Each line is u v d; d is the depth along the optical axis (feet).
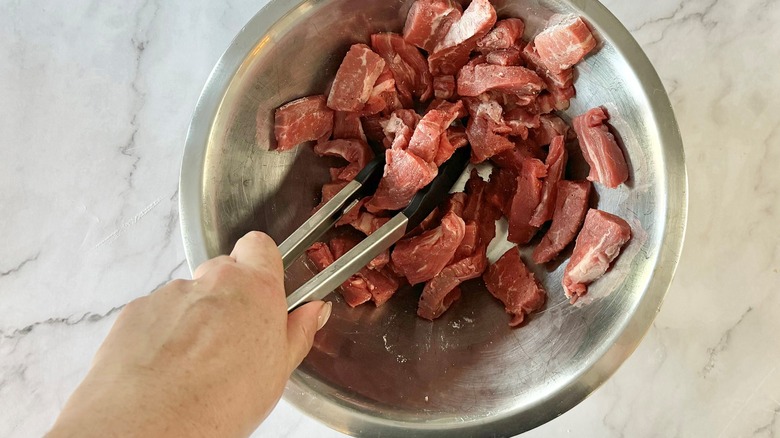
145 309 1.25
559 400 1.55
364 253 1.56
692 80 1.85
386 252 1.79
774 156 1.82
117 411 1.13
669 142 1.53
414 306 1.85
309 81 1.75
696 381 1.81
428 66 1.80
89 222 1.94
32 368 1.92
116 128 1.95
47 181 1.95
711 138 1.84
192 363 1.20
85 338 1.92
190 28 1.95
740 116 1.83
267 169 1.74
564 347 1.64
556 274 1.77
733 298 1.81
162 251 1.93
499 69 1.71
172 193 1.94
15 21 1.97
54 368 1.92
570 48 1.59
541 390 1.58
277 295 1.33
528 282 1.76
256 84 1.64
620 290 1.59
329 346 1.67
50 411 1.91
